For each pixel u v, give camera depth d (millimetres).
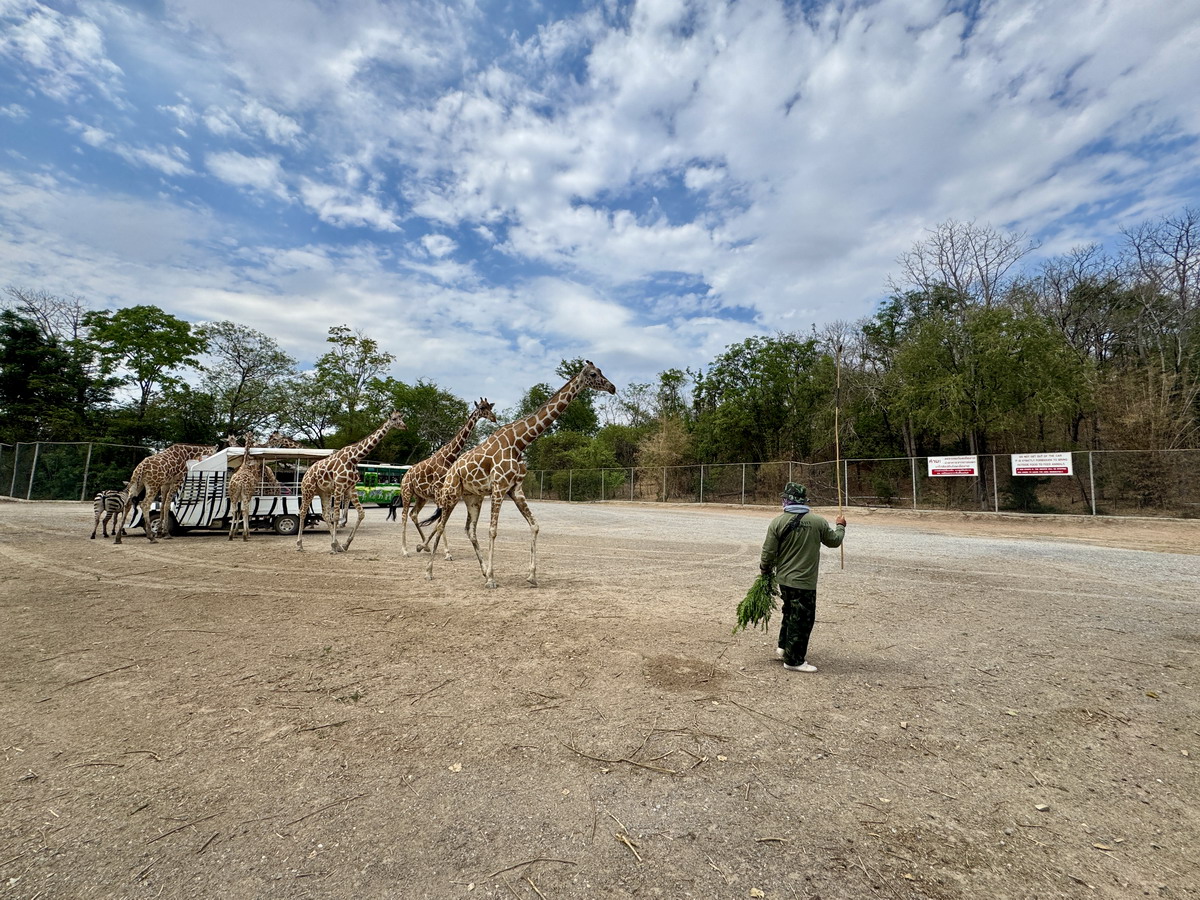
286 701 4043
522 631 5910
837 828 2625
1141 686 4531
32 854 2344
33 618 6145
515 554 12164
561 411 8828
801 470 32031
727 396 38438
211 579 8570
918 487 27484
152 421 33344
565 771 3119
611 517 25453
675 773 3111
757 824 2648
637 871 2309
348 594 7660
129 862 2309
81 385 33500
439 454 11602
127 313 34656
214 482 14773
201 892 2141
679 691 4312
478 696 4176
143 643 5320
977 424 25641
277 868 2287
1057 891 2199
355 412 45531
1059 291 32562
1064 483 23672
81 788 2877
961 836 2572
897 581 9117
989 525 21094
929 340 26828
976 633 6051
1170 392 24016
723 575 9711
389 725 3678
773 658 5152
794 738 3557
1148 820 2719
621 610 6906
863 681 4578
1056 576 9711
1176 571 10344
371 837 2506
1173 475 21266
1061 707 4102
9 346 31359
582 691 4293
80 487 27578
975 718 3896
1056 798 2910
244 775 3029
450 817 2672
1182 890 2205
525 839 2514
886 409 31703
